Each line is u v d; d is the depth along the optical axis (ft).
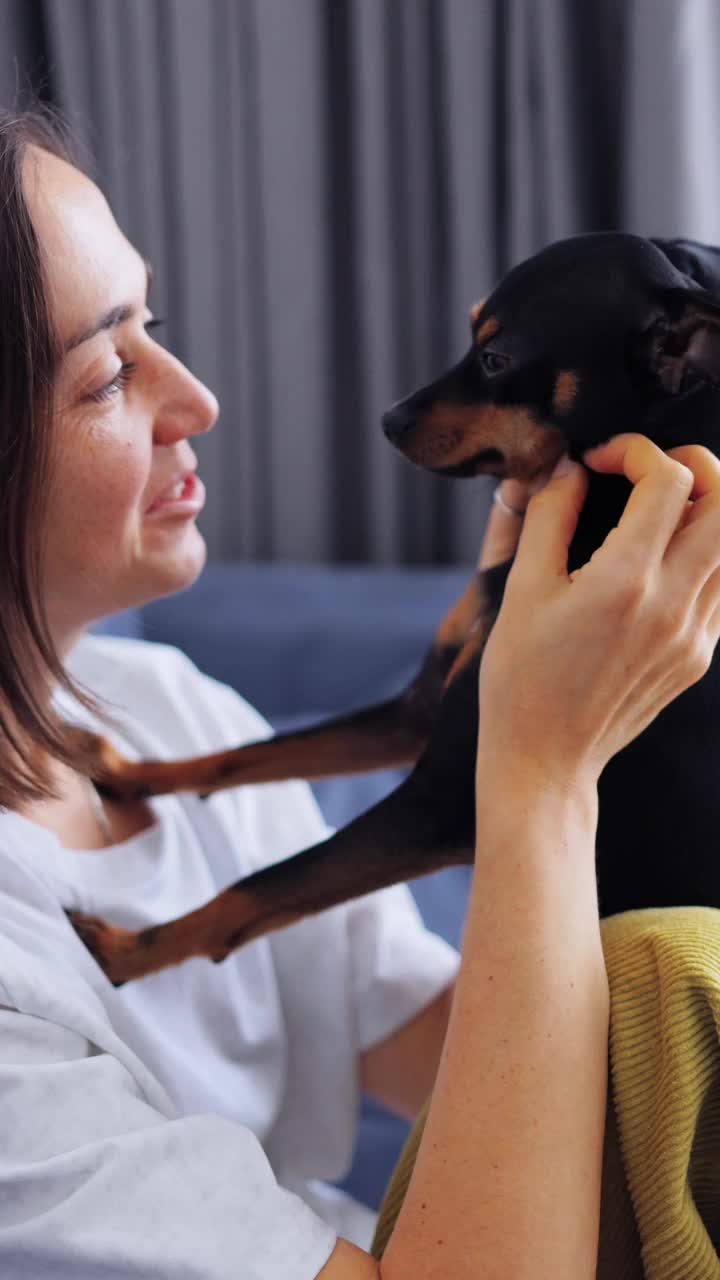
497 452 3.24
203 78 9.29
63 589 3.29
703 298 2.92
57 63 9.62
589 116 8.79
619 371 3.05
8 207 2.90
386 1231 2.86
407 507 9.68
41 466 2.99
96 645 4.29
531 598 2.72
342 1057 3.87
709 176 8.32
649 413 3.07
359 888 3.19
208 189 9.44
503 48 8.87
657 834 3.10
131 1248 2.37
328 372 9.58
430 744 3.22
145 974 3.22
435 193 9.36
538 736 2.66
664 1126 2.47
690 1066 2.47
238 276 9.59
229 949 3.20
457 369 3.31
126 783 3.67
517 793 2.65
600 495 3.06
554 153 8.55
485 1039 2.54
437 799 3.15
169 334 9.79
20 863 3.06
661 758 3.09
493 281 9.10
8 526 3.00
